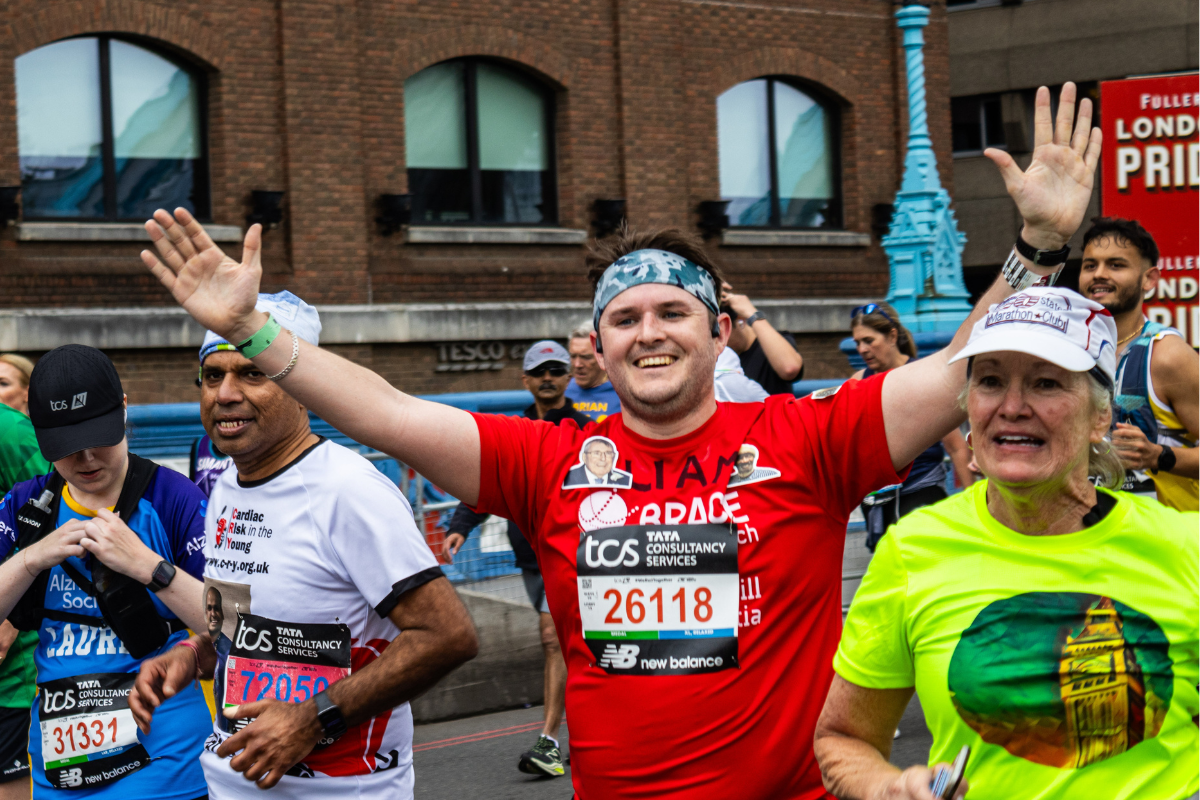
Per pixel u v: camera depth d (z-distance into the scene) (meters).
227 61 13.47
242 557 2.89
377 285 14.30
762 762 2.46
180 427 8.97
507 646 7.34
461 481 2.69
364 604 2.84
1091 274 4.75
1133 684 2.07
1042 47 27.86
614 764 2.51
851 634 2.29
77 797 3.16
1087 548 2.12
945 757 2.18
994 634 2.12
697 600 2.51
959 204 28.89
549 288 15.46
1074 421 2.11
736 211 17.31
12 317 12.02
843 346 10.14
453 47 14.83
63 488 3.32
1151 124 7.34
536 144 15.80
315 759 2.78
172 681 3.00
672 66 16.22
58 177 12.93
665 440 2.61
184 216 2.57
